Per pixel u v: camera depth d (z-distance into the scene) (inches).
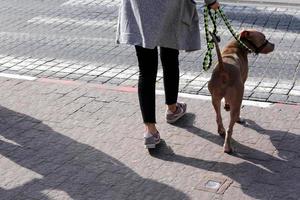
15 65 342.0
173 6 218.1
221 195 197.2
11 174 218.5
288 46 347.9
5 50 369.7
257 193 197.5
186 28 227.1
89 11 448.1
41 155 232.2
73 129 253.9
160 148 232.7
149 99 226.8
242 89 221.3
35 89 301.7
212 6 224.8
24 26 418.6
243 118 254.4
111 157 227.9
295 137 235.6
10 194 204.7
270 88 289.0
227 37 368.2
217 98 226.7
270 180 205.5
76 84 306.8
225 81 219.8
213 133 243.6
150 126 229.1
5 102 285.9
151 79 225.3
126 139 242.5
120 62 341.4
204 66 237.6
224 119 255.9
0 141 245.4
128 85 303.6
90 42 379.6
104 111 270.7
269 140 234.4
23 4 476.1
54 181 212.1
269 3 439.8
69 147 237.8
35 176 216.4
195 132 245.4
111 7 455.8
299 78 300.4
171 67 243.4
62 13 446.0
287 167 213.6
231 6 436.1
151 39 213.8
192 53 346.9
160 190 202.7
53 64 342.0
